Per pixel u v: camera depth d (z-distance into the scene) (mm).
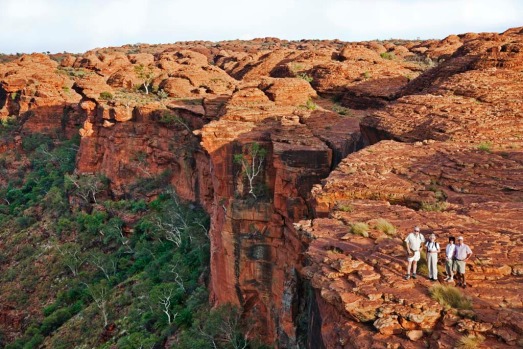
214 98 52250
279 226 32156
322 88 54906
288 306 26453
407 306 9852
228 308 34062
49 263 56594
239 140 34906
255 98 41969
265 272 33188
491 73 34062
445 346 8781
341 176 19859
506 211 14844
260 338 33469
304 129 36250
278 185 31516
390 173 20156
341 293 10539
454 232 13008
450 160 21297
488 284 10430
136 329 38812
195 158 54625
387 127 29641
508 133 25203
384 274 11039
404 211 15328
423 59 84188
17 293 53969
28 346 43812
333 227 14227
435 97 32156
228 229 34188
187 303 40281
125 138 63250
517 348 8453
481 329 8977
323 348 11875
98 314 43594
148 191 60031
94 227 58594
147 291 43312
